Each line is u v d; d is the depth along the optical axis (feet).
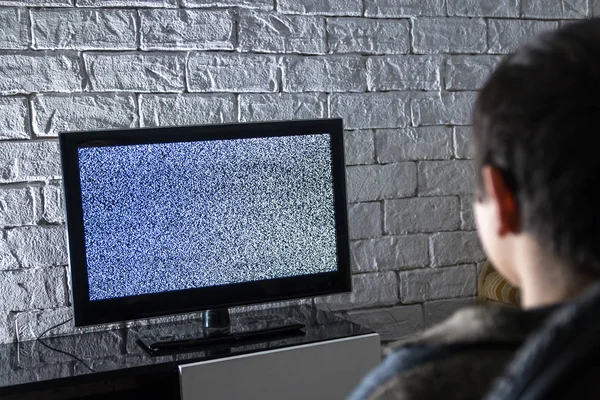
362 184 7.92
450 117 8.23
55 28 7.00
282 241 6.88
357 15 7.89
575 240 1.28
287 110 7.68
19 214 6.94
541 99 1.29
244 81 7.55
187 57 7.38
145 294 6.53
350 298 7.92
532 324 1.27
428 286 8.16
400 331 8.07
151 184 6.49
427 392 1.28
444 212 8.21
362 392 1.37
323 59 7.79
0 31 6.85
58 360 6.20
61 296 7.08
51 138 7.02
